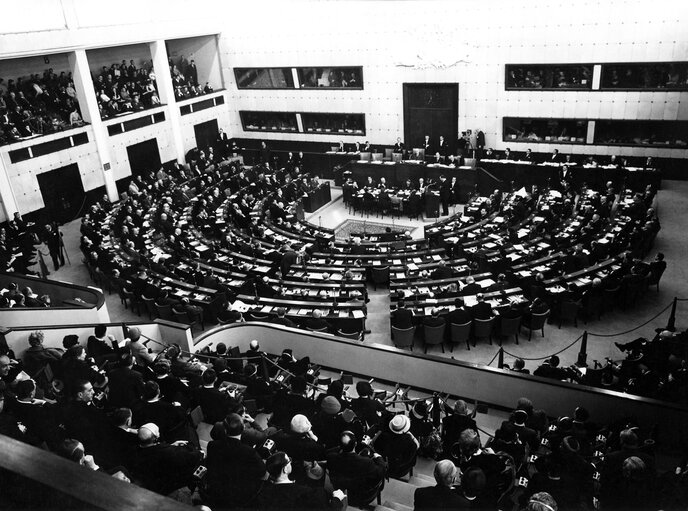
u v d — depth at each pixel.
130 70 32.91
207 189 30.73
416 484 8.07
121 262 20.80
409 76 31.50
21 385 7.25
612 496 6.41
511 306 15.68
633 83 27.16
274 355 13.04
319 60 33.53
